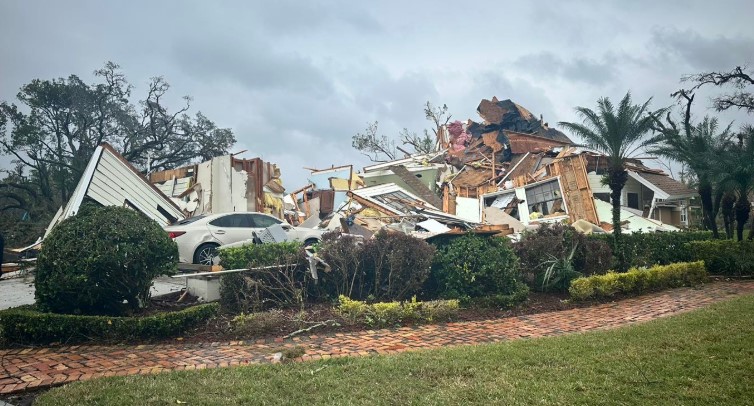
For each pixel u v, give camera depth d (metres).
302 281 9.65
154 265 8.14
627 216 25.28
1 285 12.05
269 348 6.84
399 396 4.72
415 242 9.77
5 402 4.92
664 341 6.51
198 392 4.87
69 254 7.50
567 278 11.26
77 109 38.09
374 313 8.41
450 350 6.35
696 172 20.38
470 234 10.65
